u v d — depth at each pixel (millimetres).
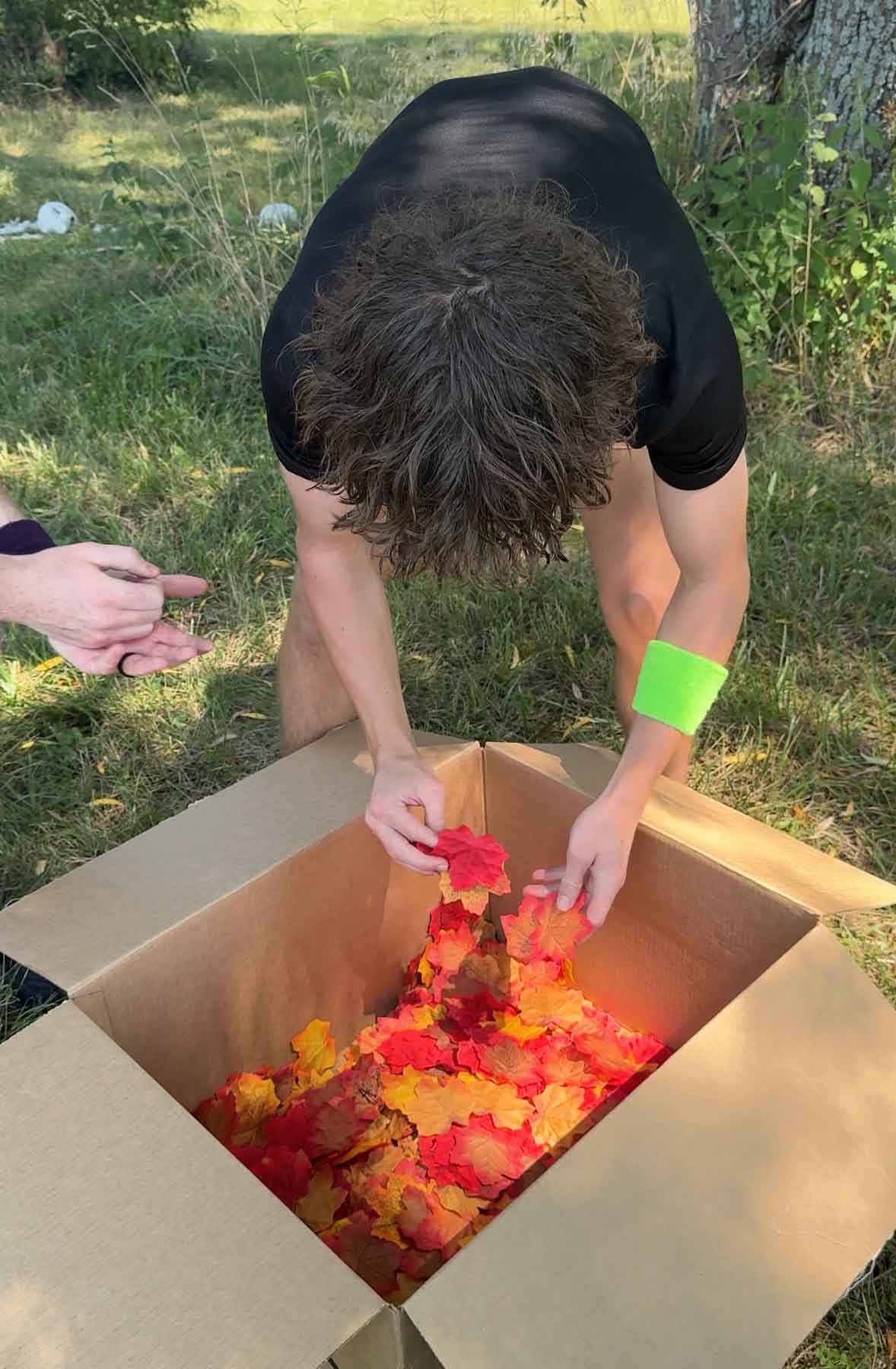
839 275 3350
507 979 1670
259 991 1440
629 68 4086
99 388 3455
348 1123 1454
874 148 3467
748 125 3359
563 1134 1467
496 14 6281
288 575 2777
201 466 3117
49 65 7266
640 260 1197
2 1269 917
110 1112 1019
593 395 892
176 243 4191
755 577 2639
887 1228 1024
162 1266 917
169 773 2244
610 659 2461
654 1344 909
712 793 2145
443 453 853
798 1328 943
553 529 923
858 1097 1095
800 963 1172
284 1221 944
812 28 3473
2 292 4180
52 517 2908
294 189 4543
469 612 2564
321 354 988
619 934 1548
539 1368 876
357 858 1482
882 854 2031
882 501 2889
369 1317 882
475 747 1558
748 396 3307
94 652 1348
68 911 1277
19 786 2207
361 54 5941
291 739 1887
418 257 886
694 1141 1027
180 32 7430
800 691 2350
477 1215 1385
